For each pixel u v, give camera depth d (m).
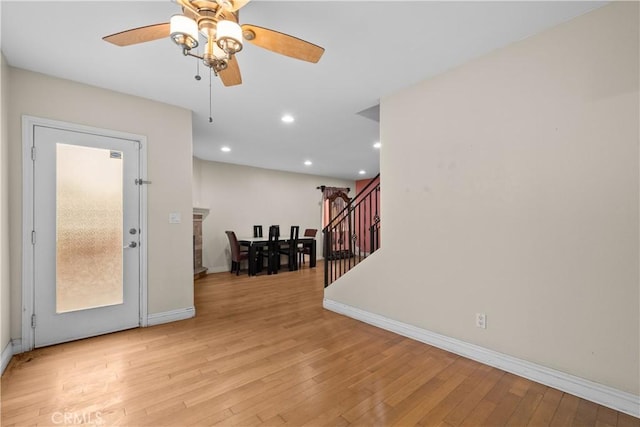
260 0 1.71
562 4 1.77
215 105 3.28
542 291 2.02
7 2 1.70
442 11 1.82
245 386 1.97
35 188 2.54
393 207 2.96
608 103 1.78
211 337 2.81
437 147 2.61
